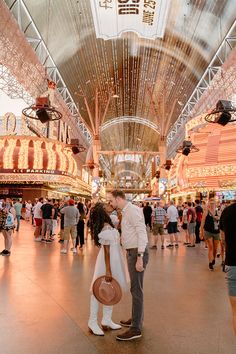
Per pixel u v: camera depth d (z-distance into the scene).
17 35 23.33
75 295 5.75
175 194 35.06
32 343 3.73
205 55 31.36
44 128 33.22
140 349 3.62
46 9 25.06
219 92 30.66
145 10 21.84
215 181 24.95
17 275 7.25
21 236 15.98
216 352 3.56
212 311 5.02
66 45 30.94
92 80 40.62
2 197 31.86
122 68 38.84
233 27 25.14
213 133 25.56
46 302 5.30
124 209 4.22
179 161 29.75
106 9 21.95
